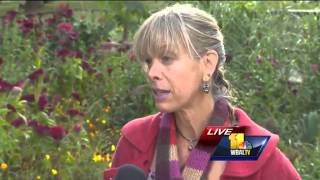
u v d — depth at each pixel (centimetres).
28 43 941
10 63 882
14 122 666
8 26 959
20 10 1180
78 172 669
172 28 280
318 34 896
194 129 302
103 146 772
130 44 1030
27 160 664
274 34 909
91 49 1005
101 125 852
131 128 319
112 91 909
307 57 885
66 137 689
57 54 894
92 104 871
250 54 918
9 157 652
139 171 270
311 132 793
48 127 672
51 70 876
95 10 1216
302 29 915
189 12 286
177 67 282
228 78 856
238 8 973
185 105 293
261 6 1011
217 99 301
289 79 886
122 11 1105
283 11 952
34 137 671
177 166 296
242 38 934
